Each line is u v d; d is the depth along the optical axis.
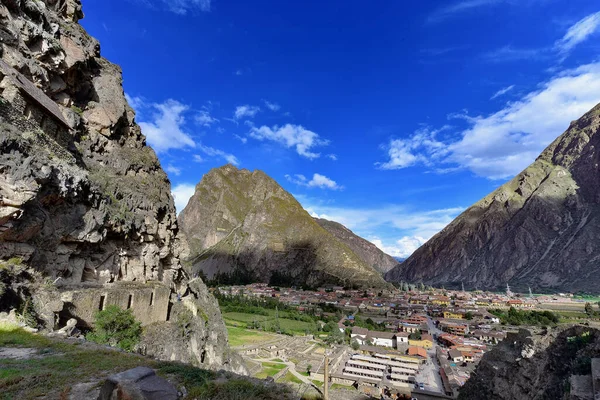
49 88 31.39
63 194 23.59
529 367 29.55
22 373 11.64
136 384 8.99
